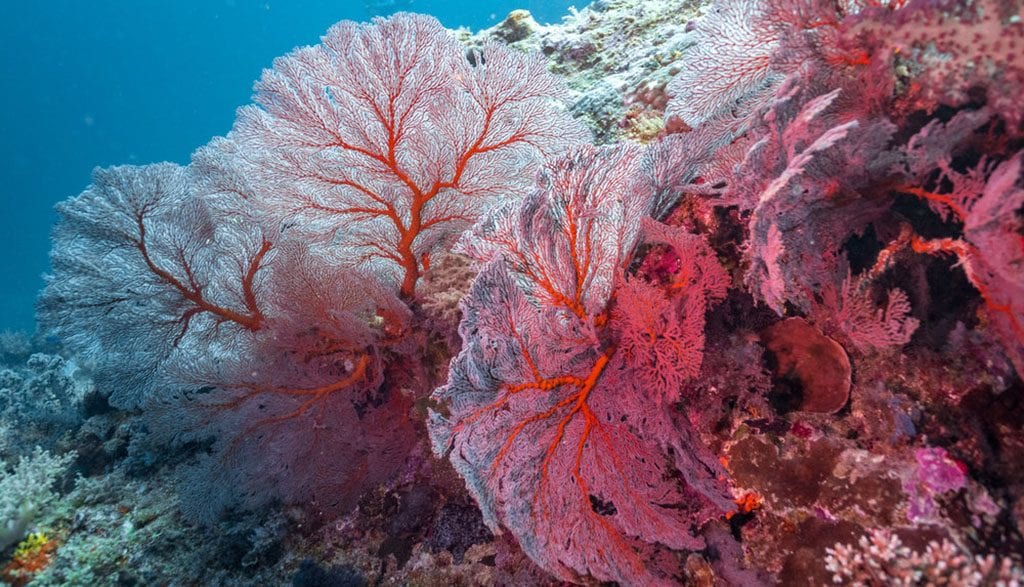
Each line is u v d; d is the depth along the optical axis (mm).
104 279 3656
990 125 2203
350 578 3697
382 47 3117
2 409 6426
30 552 4547
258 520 4336
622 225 2705
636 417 2688
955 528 2064
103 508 4859
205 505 4008
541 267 2713
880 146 2133
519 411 2721
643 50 5246
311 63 3219
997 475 2148
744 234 2838
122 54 100000
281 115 3283
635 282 2525
